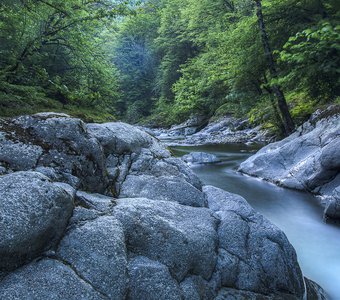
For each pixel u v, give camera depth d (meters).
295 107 17.08
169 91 43.75
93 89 15.56
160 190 4.30
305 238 5.87
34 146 3.73
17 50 10.63
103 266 2.63
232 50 15.90
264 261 3.68
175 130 33.19
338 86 12.80
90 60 14.77
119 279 2.64
